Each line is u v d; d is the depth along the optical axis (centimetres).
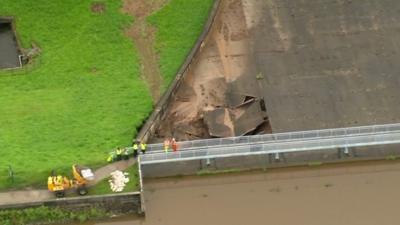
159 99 5200
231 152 4831
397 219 4691
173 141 4828
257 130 5116
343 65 5519
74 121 5019
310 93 5316
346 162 5016
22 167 4678
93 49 5512
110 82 5303
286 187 4906
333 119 5141
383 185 4916
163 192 4853
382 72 5475
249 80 5431
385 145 5056
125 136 4928
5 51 5594
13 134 4916
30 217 4547
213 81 5431
